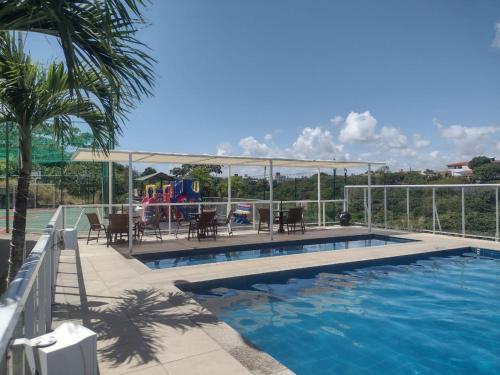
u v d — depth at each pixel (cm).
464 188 1038
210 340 340
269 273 636
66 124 498
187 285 562
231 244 934
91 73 407
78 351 213
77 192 2078
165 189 1711
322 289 618
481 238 998
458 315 510
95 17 303
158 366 290
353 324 478
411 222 1191
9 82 399
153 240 1004
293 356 394
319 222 1358
